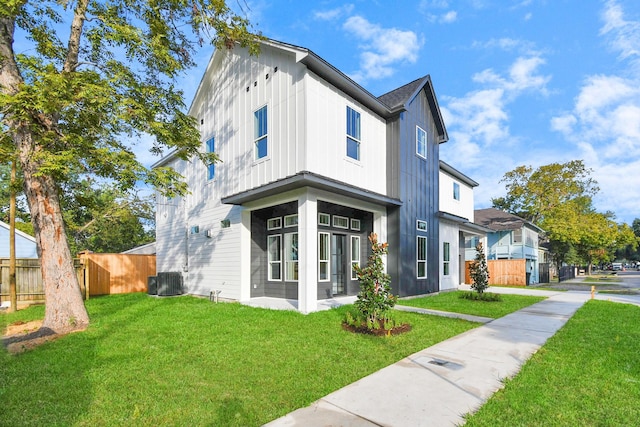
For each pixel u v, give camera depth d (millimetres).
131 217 23469
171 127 8539
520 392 3615
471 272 12086
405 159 11648
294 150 8648
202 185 12906
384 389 3770
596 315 8500
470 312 8906
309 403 3428
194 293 12984
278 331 6375
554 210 29719
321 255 10422
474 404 3389
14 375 4219
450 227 15680
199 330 6496
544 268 25234
